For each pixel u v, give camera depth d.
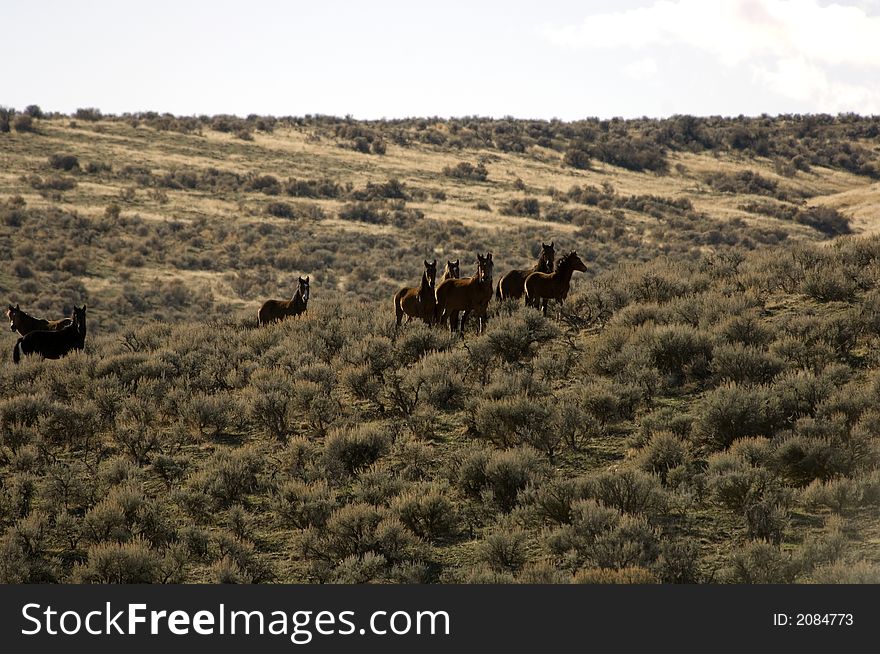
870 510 15.59
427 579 14.87
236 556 15.90
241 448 21.70
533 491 16.72
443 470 18.95
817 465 16.91
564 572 14.20
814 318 25.27
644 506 16.11
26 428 22.80
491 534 16.20
